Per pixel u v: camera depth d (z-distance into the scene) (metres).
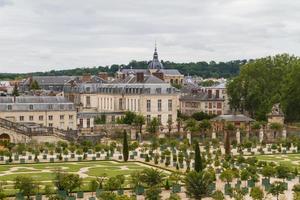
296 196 103.12
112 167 154.75
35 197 111.50
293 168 146.62
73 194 114.75
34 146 185.12
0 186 112.00
